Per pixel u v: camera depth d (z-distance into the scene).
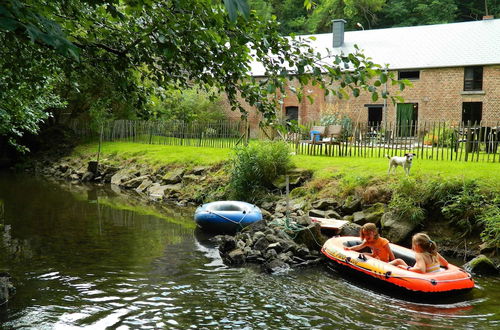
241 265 8.27
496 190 9.13
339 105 27.05
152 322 5.64
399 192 10.12
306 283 7.30
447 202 9.52
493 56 24.53
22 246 9.35
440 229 9.42
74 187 19.03
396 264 7.39
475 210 9.02
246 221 10.87
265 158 13.86
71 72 4.48
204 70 4.25
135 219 12.50
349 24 41.00
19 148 12.91
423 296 6.53
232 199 13.90
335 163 13.79
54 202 15.14
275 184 13.55
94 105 5.36
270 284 7.21
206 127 21.52
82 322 5.60
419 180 10.34
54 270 7.74
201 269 7.97
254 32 3.30
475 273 7.87
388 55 27.30
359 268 7.37
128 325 5.54
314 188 12.40
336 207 11.14
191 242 9.97
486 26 27.16
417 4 38.84
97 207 14.33
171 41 3.23
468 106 25.56
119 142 26.16
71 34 3.82
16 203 14.77
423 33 28.56
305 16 40.66
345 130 16.17
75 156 24.88
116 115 27.33
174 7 3.25
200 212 11.09
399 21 39.59
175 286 7.02
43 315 5.80
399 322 5.79
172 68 4.09
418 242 7.02
